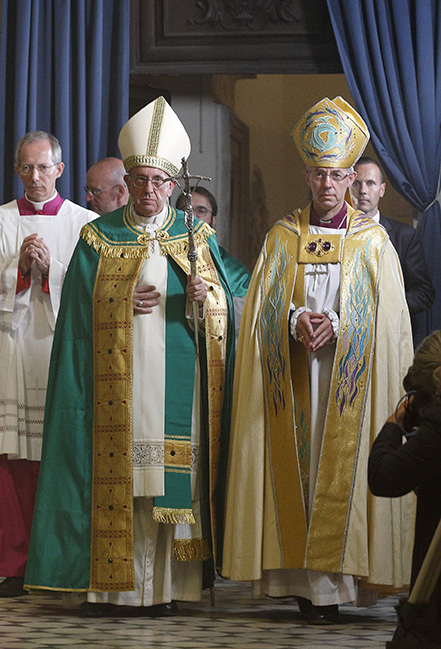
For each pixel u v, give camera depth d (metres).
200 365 6.21
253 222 11.94
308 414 6.04
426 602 3.71
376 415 6.01
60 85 9.26
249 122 11.94
